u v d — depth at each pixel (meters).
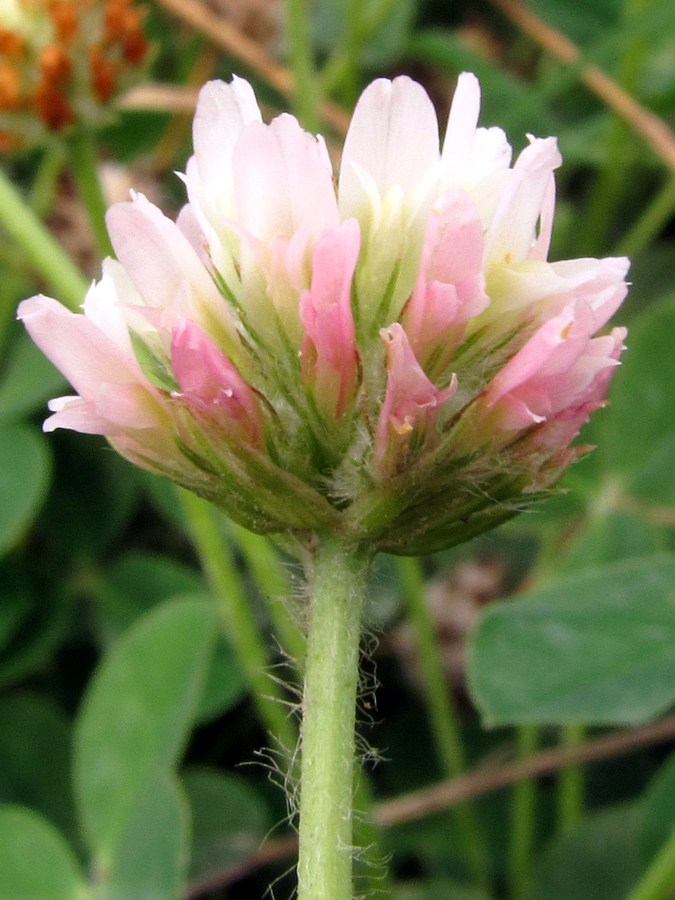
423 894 0.05
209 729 0.06
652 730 0.05
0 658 0.06
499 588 0.06
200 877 0.05
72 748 0.06
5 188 0.05
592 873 0.05
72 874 0.05
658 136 0.06
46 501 0.06
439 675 0.05
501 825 0.06
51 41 0.05
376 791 0.06
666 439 0.05
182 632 0.05
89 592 0.06
